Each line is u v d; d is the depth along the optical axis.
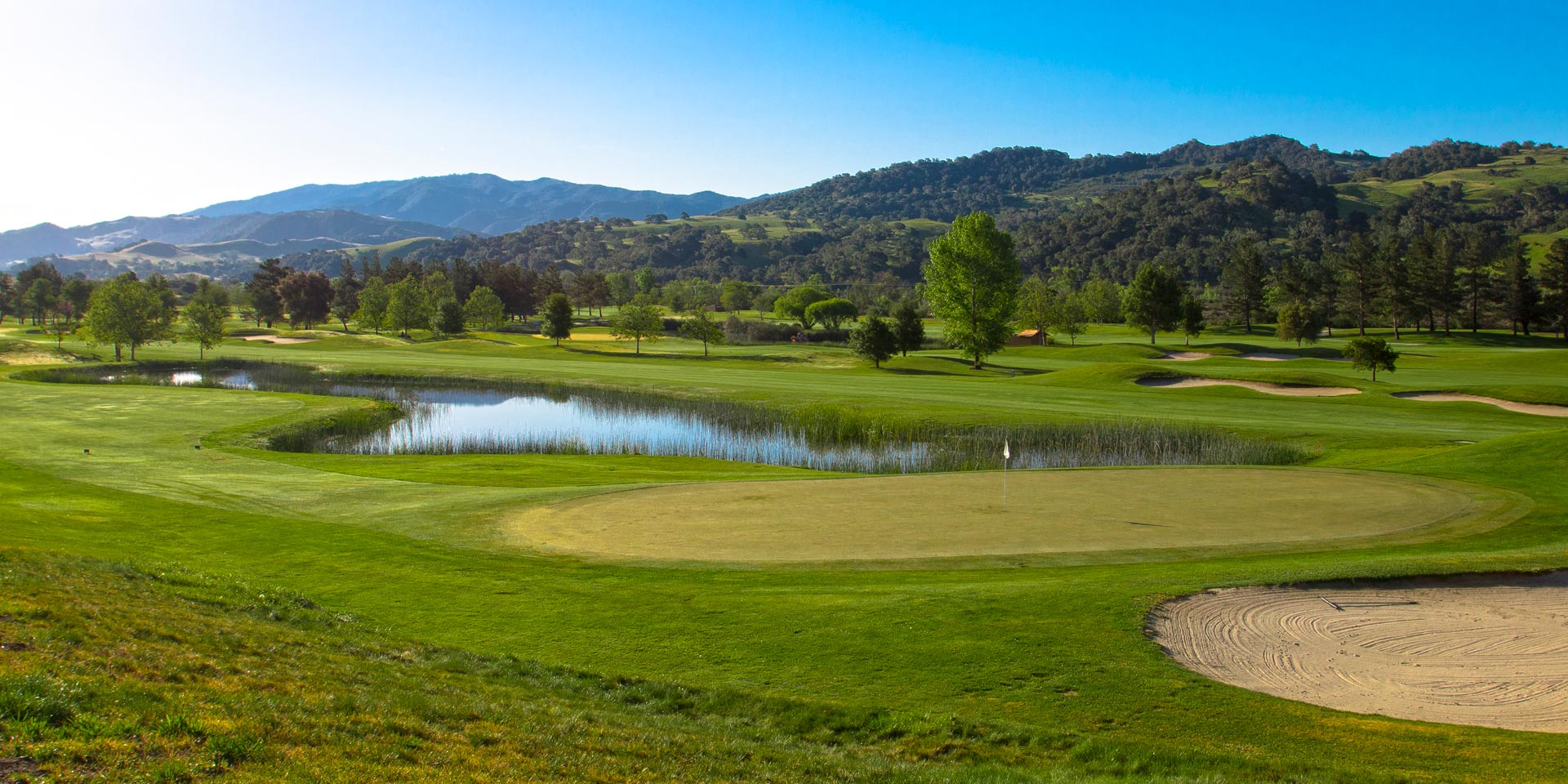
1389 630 13.27
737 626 13.96
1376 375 66.00
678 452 41.56
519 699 11.04
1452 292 119.38
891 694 11.51
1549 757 9.59
